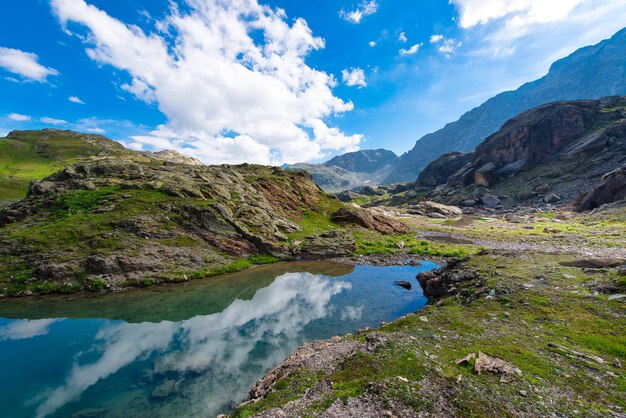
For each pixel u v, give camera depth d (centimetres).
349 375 1472
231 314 3080
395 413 1141
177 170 7325
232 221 5556
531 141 17050
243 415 1305
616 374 1316
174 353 2277
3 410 1650
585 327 1761
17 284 3688
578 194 12069
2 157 17662
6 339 2545
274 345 2380
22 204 5441
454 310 2330
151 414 1603
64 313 3125
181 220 5250
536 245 5853
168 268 4325
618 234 6044
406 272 4628
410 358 1539
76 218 4847
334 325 2741
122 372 2016
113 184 6091
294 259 5438
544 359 1477
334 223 7875
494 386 1275
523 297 2294
